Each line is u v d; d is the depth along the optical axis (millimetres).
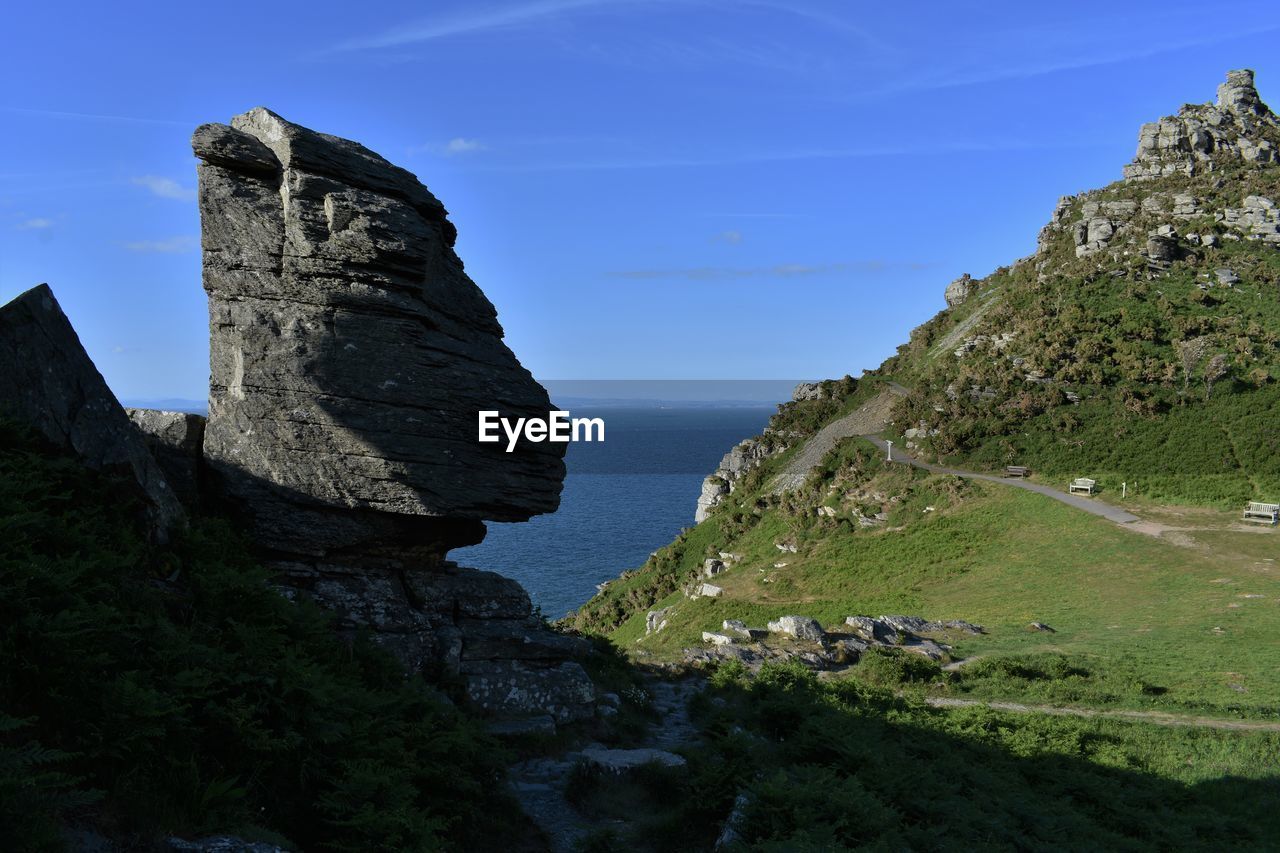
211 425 16031
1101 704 28188
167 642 9531
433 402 16766
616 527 154125
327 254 16281
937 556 62812
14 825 6184
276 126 16891
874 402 105688
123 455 13141
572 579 109000
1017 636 39562
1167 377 81562
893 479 79938
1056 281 108062
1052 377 87125
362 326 16516
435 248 17922
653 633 66812
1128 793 19141
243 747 9039
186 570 13180
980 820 14086
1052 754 21406
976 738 22062
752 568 76438
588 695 18203
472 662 17312
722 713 19469
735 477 113125
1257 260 101438
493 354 17969
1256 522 57375
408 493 16328
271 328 16203
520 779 14742
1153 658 34219
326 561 16438
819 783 12844
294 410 16062
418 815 9242
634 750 15945
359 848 8453
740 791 12719
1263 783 20812
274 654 11242
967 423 84625
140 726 7883
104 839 6980
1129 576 49875
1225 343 85125
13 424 11891
